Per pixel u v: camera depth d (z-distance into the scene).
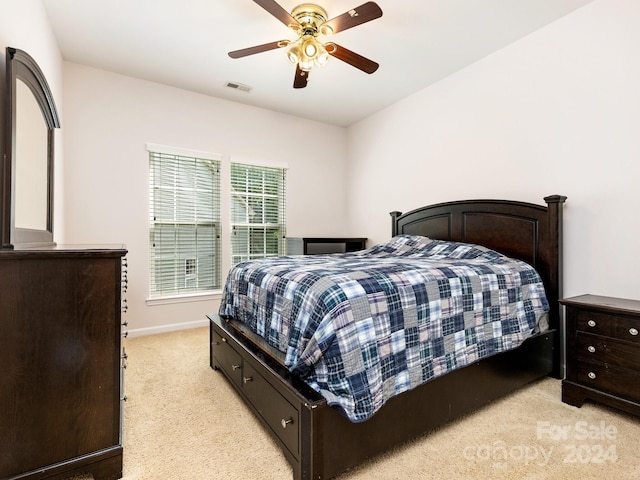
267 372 1.61
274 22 2.50
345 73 3.27
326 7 2.29
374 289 1.48
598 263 2.29
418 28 2.57
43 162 1.86
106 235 3.25
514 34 2.67
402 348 1.50
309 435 1.26
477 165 3.09
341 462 1.32
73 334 1.28
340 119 4.54
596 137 2.30
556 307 2.38
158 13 2.39
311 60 2.35
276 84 3.52
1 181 1.42
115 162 3.29
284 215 4.37
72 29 2.58
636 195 2.13
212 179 3.86
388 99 3.91
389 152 4.10
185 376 2.40
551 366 2.32
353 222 4.71
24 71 1.51
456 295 1.76
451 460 1.48
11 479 1.18
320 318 1.38
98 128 3.20
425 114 3.61
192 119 3.69
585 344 1.93
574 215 2.42
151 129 3.46
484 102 3.02
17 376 1.19
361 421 1.26
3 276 1.17
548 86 2.56
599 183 2.29
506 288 2.05
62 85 3.00
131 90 3.36
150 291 3.49
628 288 2.15
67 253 1.26
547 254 2.45
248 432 1.72
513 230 2.68
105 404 1.34
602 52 2.27
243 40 2.72
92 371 1.32
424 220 3.46
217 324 2.38
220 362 2.35
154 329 3.47
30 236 1.65
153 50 2.88
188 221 3.72
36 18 2.09
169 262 3.61
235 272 2.42
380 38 2.70
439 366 1.62
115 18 2.45
